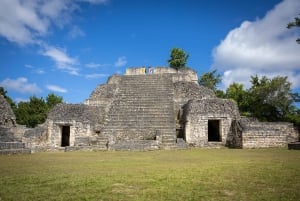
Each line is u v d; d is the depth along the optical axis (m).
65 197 4.72
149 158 10.91
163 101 21.55
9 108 19.02
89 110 20.56
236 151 14.07
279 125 18.17
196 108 18.69
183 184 5.61
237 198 4.57
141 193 4.94
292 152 12.81
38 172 7.26
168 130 18.17
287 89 25.69
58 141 18.77
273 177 6.14
